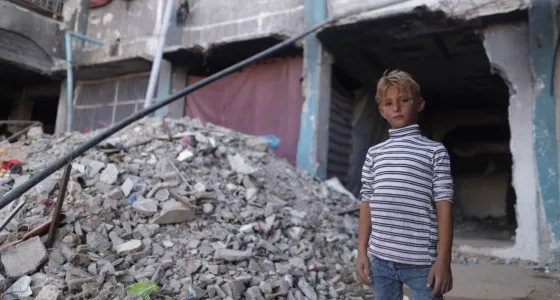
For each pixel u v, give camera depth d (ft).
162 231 9.17
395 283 4.91
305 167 18.51
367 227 5.28
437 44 18.86
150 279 7.43
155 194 10.30
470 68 22.21
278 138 19.88
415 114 5.04
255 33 19.34
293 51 19.97
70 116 22.65
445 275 4.31
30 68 26.07
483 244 15.25
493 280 10.82
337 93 21.65
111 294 6.70
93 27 27.02
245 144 16.58
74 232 8.23
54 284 6.72
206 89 22.85
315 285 8.98
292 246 10.43
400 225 4.64
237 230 9.99
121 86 26.76
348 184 22.49
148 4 25.08
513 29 14.92
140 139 13.75
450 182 4.58
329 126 20.35
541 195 13.50
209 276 7.91
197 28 22.84
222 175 12.69
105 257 7.80
